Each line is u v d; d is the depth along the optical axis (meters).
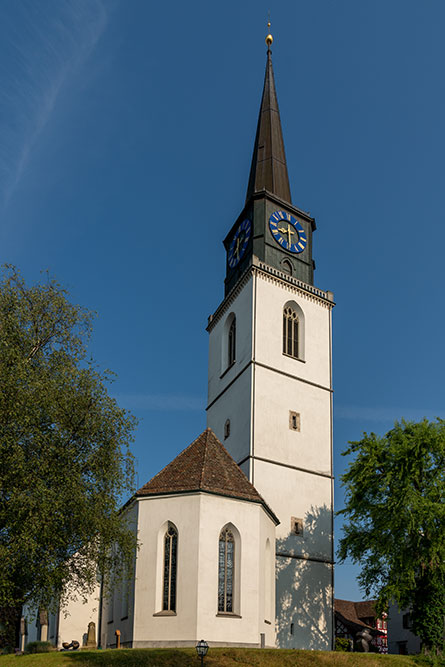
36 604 30.88
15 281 35.19
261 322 57.38
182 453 43.44
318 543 52.69
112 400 33.53
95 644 45.34
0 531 29.05
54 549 29.70
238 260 63.50
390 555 43.62
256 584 38.59
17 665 30.75
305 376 58.31
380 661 35.72
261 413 54.12
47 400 30.20
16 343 33.03
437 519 42.53
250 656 33.59
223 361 62.06
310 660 34.16
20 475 28.83
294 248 62.53
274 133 68.69
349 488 47.31
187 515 38.34
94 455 31.95
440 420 46.41
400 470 44.44
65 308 35.59
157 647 35.91
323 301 62.34
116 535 32.31
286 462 53.81
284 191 65.88
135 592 37.69
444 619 43.88
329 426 57.84
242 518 39.56
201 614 35.94
